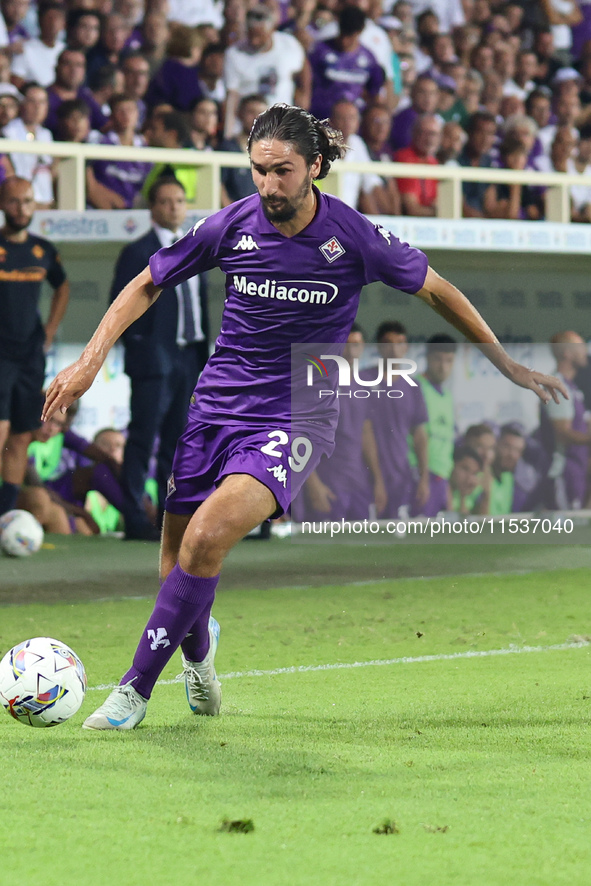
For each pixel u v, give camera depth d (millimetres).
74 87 39375
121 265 35312
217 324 38969
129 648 20391
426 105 44906
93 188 37188
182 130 40219
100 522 37625
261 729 13719
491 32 49781
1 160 37062
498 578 29922
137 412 36094
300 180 12469
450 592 27562
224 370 13609
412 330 40750
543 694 16203
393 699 15852
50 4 39688
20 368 35000
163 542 14500
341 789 10922
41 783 11047
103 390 37031
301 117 12461
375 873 8555
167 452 36594
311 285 13047
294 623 23188
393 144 44969
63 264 36812
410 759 12188
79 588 27672
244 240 13062
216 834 9492
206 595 13289
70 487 37125
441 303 13742
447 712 14883
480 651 20328
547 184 40938
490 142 46844
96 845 9203
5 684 13000
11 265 34406
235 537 12961
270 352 13359
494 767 11836
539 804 10461
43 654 13133
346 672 18234
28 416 35375
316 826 9734
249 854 8984
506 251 39500
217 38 42500
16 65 39812
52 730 13492
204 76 41938
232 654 19938
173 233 35375
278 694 16297
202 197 36344
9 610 24578
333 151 12859
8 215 34156
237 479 12992
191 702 14516
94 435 36938
